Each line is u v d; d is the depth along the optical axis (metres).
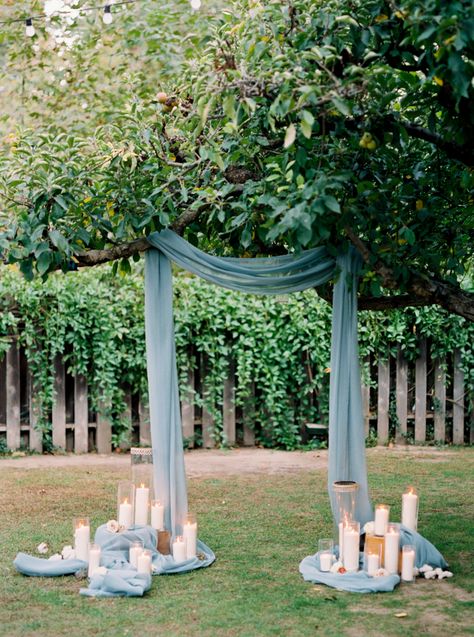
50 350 9.30
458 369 9.92
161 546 5.46
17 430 9.30
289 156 5.02
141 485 5.65
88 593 4.69
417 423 9.95
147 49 10.91
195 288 9.54
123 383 9.61
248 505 6.94
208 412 9.70
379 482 7.79
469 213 5.67
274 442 9.80
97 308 9.28
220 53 4.75
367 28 4.62
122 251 5.70
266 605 4.54
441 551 5.57
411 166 5.64
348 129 4.90
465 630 4.16
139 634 4.11
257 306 9.58
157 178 5.68
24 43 11.12
